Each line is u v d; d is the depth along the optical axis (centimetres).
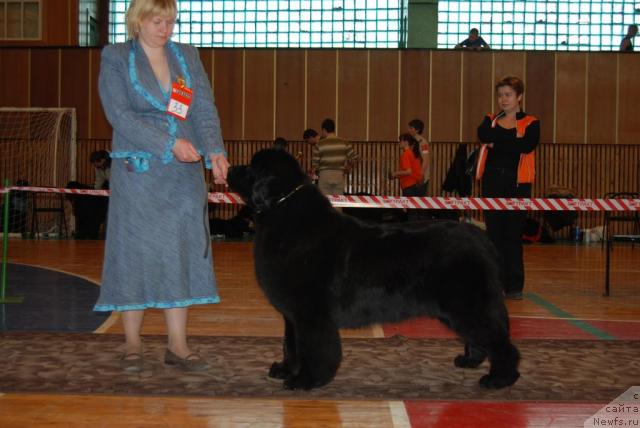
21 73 1528
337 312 331
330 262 329
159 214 368
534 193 1504
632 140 1488
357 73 1512
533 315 569
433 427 285
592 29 1609
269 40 1678
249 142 1535
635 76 1481
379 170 1515
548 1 1609
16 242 1253
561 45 1616
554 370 376
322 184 1122
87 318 536
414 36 1608
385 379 357
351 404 315
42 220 1423
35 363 382
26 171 1494
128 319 388
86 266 890
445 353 415
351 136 1519
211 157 370
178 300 368
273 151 344
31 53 1523
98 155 1361
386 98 1509
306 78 1520
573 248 1248
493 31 1622
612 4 1602
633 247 1272
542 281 795
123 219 369
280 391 333
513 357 334
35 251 1085
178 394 328
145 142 355
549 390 338
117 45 373
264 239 338
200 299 378
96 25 1708
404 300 328
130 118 359
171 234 369
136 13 361
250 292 686
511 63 1492
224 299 641
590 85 1488
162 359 396
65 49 1520
